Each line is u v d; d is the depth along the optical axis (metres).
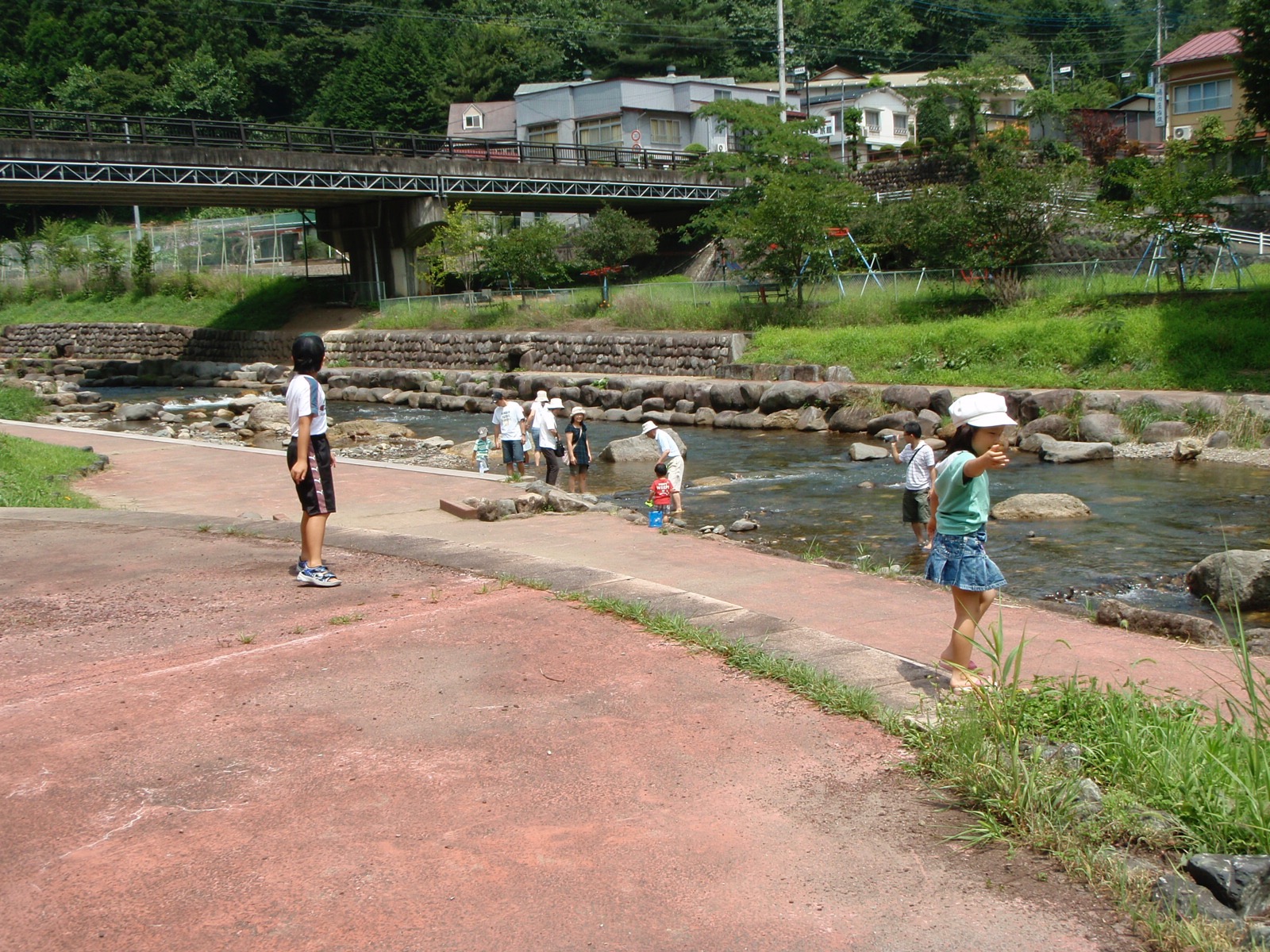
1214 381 21.28
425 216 45.19
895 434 21.80
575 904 3.46
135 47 74.31
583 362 34.88
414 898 3.49
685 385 28.47
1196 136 27.64
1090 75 76.88
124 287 56.53
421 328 42.22
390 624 6.69
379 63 75.25
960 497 5.43
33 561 8.60
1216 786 3.96
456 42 78.38
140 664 5.93
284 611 7.04
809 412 25.23
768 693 5.44
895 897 3.50
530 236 42.47
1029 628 7.47
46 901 3.48
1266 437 18.64
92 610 7.06
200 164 39.03
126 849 3.83
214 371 44.31
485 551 9.06
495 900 3.49
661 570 9.33
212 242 65.19
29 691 5.50
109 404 33.47
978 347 25.62
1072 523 13.81
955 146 49.62
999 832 3.89
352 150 47.25
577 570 8.27
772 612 7.74
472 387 34.72
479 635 6.44
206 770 4.50
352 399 37.88
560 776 4.44
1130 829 3.85
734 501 16.61
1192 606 9.65
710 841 3.89
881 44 81.94
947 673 5.70
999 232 29.66
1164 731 4.42
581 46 81.62
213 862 3.73
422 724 5.00
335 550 9.17
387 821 4.04
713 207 48.53
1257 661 6.59
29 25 76.44
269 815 4.09
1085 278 28.14
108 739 4.85
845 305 31.77
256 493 13.86
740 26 81.25
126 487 14.55
